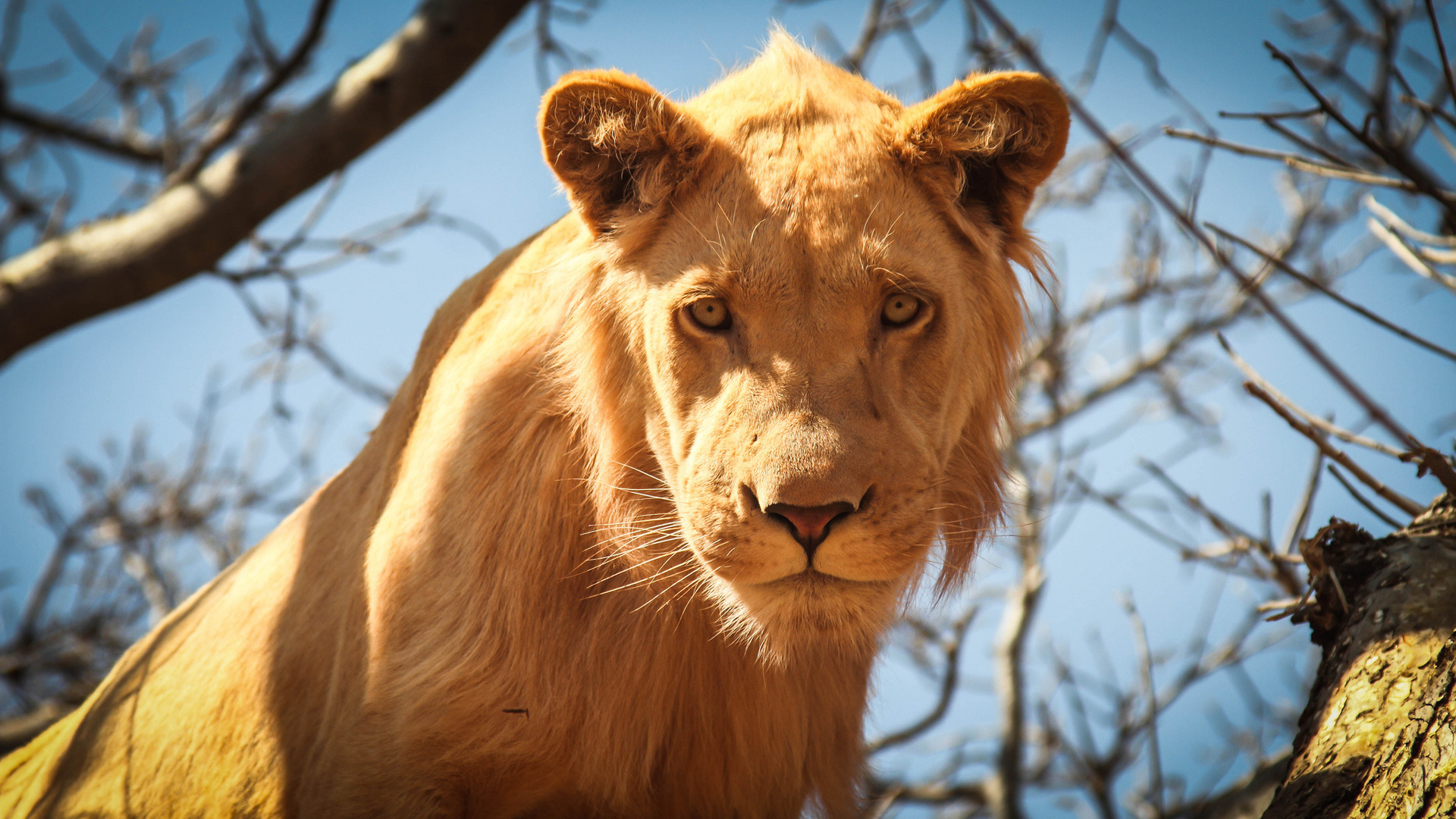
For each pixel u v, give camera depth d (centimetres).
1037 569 1017
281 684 638
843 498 462
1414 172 460
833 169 513
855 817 629
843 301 492
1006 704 1000
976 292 554
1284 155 508
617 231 543
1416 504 485
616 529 541
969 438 575
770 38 585
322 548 662
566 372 555
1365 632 436
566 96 534
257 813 632
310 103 891
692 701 563
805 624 496
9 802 768
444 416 577
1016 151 555
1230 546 651
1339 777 396
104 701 743
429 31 875
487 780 543
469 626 537
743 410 483
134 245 884
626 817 568
